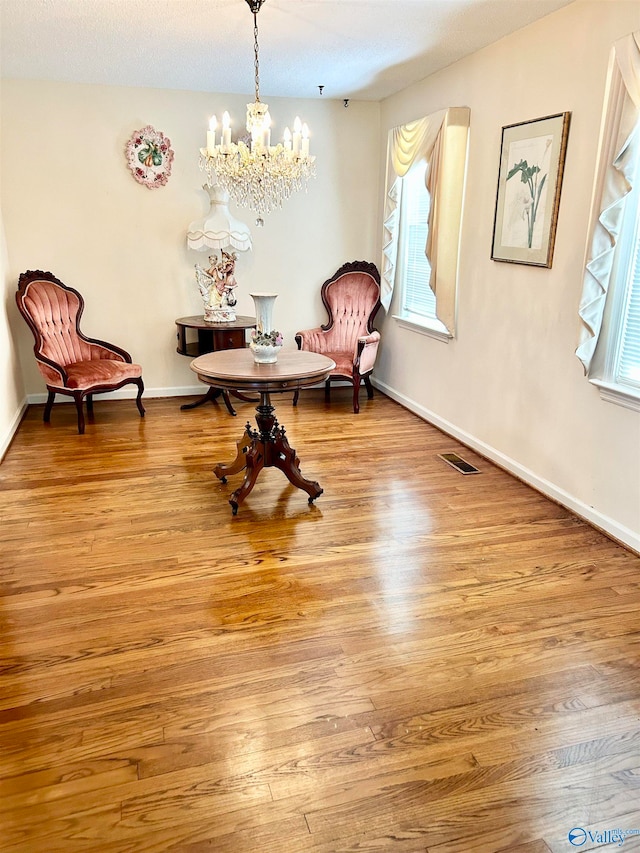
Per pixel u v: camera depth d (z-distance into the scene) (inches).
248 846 57.3
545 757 67.5
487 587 100.2
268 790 63.2
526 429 141.9
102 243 199.2
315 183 214.4
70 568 104.6
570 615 92.9
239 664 81.7
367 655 83.7
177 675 79.6
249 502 132.0
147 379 215.9
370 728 71.3
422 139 171.6
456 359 171.6
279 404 212.4
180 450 163.2
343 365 202.8
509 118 139.6
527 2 116.9
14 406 182.1
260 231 213.5
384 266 209.3
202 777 64.6
